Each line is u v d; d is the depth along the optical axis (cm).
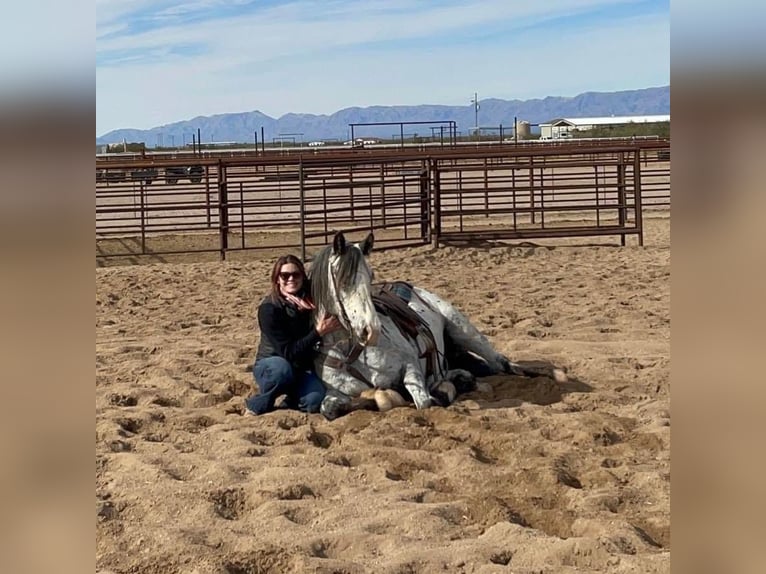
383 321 524
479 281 1093
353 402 522
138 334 809
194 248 1545
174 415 527
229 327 838
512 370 601
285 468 423
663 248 1374
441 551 320
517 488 396
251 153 3416
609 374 620
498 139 5681
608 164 1446
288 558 315
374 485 403
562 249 1392
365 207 1329
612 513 359
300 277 516
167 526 352
